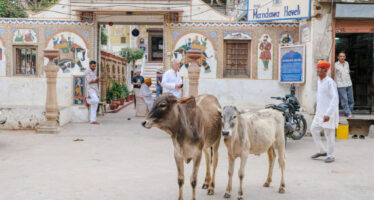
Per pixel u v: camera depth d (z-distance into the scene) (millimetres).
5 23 13281
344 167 7379
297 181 6352
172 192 5676
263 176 6652
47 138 10141
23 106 12977
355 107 12914
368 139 10664
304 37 11969
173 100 4758
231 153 5273
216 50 13383
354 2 10969
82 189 5758
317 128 8062
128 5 13219
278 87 13336
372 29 11281
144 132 11133
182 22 13352
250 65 13469
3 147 8930
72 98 13195
